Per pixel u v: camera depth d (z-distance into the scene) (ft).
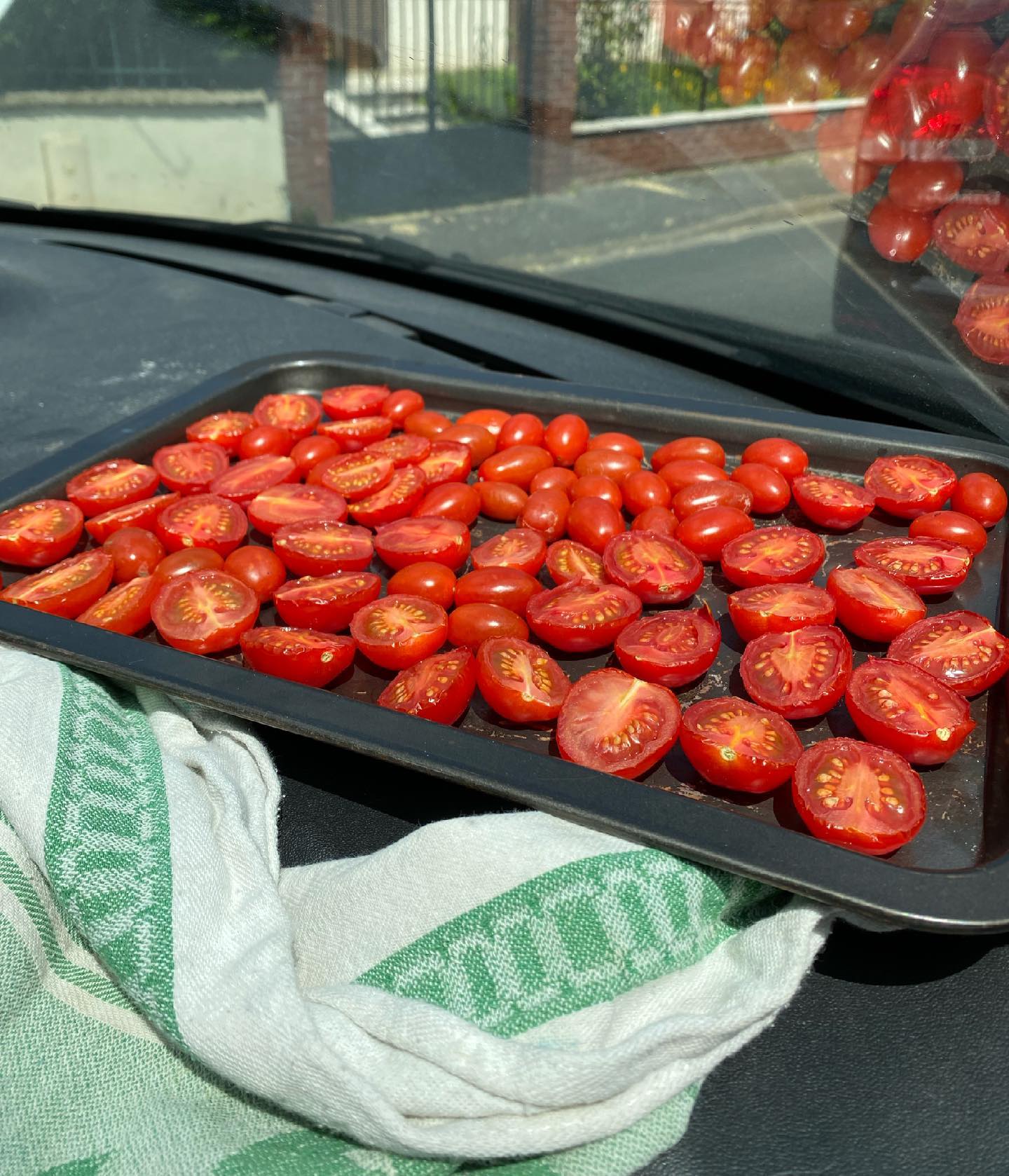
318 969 0.75
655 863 0.72
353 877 0.77
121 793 0.81
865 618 0.97
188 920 0.73
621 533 1.12
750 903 0.76
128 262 2.16
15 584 1.06
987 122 1.13
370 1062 0.65
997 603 1.03
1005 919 0.66
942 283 1.28
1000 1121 0.65
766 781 0.80
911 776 0.79
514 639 0.96
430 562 1.07
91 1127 0.68
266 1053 0.65
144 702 0.93
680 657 0.92
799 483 1.16
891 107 1.20
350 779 0.92
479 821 0.76
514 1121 0.63
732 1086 0.68
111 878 0.74
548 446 1.29
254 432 1.32
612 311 1.73
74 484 1.22
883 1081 0.68
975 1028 0.71
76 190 3.04
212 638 0.99
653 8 1.44
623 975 0.71
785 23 1.28
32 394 1.63
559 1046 0.68
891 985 0.73
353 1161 0.64
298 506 1.19
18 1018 0.74
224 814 0.81
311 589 1.03
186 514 1.18
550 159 1.84
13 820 0.78
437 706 0.88
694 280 1.60
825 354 1.48
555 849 0.73
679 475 1.19
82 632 0.96
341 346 1.75
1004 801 0.81
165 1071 0.71
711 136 1.48
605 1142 0.64
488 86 1.83
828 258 1.41
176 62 2.50
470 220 2.07
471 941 0.72
